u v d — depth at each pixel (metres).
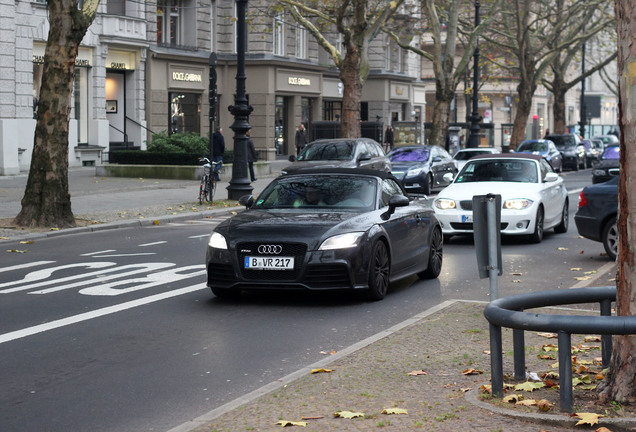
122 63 42.91
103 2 40.69
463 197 17.34
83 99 40.53
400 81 65.81
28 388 7.41
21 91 36.41
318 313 10.57
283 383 7.21
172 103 47.12
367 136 54.31
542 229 17.72
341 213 11.55
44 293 11.89
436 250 13.45
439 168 31.75
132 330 9.65
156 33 45.06
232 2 50.66
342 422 5.94
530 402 6.12
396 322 10.05
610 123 119.81
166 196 27.88
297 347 8.84
